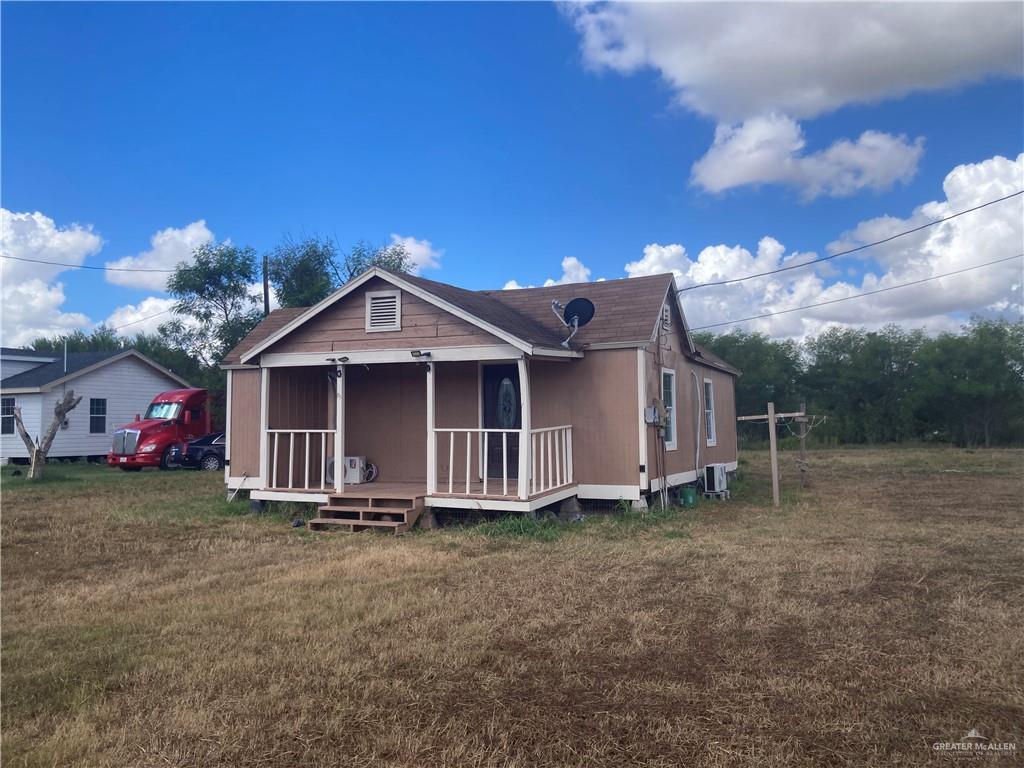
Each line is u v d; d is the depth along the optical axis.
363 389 13.91
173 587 7.33
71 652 5.42
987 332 29.62
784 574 7.46
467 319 10.67
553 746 3.86
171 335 31.88
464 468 13.20
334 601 6.62
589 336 12.30
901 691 4.48
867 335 32.78
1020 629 5.58
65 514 12.62
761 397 33.16
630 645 5.37
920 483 16.95
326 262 32.12
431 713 4.28
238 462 14.02
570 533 10.23
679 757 3.72
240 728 4.12
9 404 24.78
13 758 3.82
